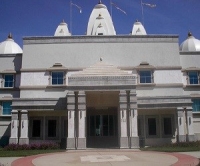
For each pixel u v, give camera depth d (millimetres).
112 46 34188
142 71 33688
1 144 33344
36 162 17188
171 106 29656
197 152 22359
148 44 34312
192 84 34781
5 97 34750
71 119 27375
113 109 31750
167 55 34062
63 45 34375
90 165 15289
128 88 27703
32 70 33812
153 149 25266
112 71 28641
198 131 33406
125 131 26969
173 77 33562
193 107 34250
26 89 33406
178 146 27250
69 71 33719
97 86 27781
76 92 28078
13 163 17016
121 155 20156
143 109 30672
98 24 48781
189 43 45750
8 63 35750
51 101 30328
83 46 34250
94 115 31875
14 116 29719
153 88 33125
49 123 31797
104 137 31406
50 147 27656
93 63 33750
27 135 29406
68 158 18891
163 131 31047
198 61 35562
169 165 15039
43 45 34469
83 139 26875
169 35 34562
